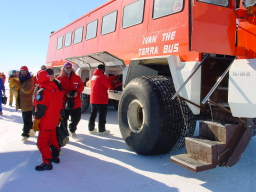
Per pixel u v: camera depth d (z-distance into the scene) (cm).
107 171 370
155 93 404
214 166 310
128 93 457
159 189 311
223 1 353
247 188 314
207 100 354
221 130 324
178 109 407
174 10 424
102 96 592
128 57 555
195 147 328
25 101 519
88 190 308
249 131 334
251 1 312
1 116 889
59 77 528
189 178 346
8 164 396
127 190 309
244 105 320
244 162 411
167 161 412
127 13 577
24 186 319
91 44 771
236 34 343
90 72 774
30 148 483
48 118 371
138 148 434
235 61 333
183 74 389
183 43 399
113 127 699
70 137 577
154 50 467
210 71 407
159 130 396
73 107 539
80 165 395
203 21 318
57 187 317
